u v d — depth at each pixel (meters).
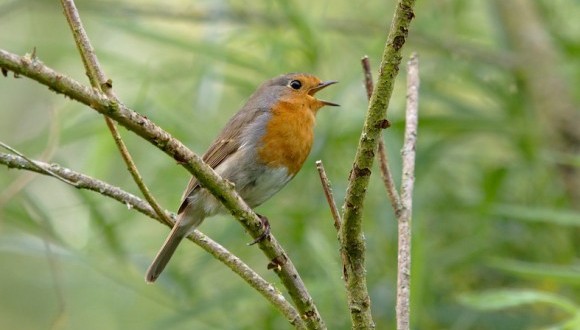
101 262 11.45
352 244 6.47
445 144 12.44
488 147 13.84
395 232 11.38
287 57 12.16
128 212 12.05
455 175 13.10
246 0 13.66
